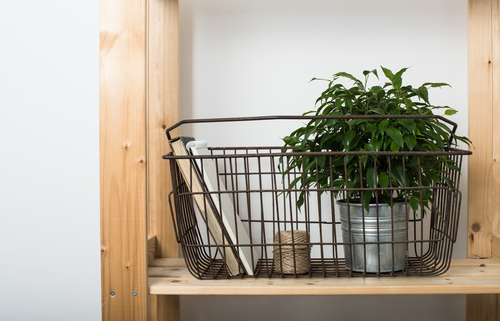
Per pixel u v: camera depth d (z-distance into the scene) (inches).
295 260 33.1
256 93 47.8
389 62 47.0
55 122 48.0
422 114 32.4
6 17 48.1
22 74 47.9
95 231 47.7
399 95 33.9
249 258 37.1
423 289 30.0
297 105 47.6
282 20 47.7
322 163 31.8
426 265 36.2
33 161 47.9
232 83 48.0
